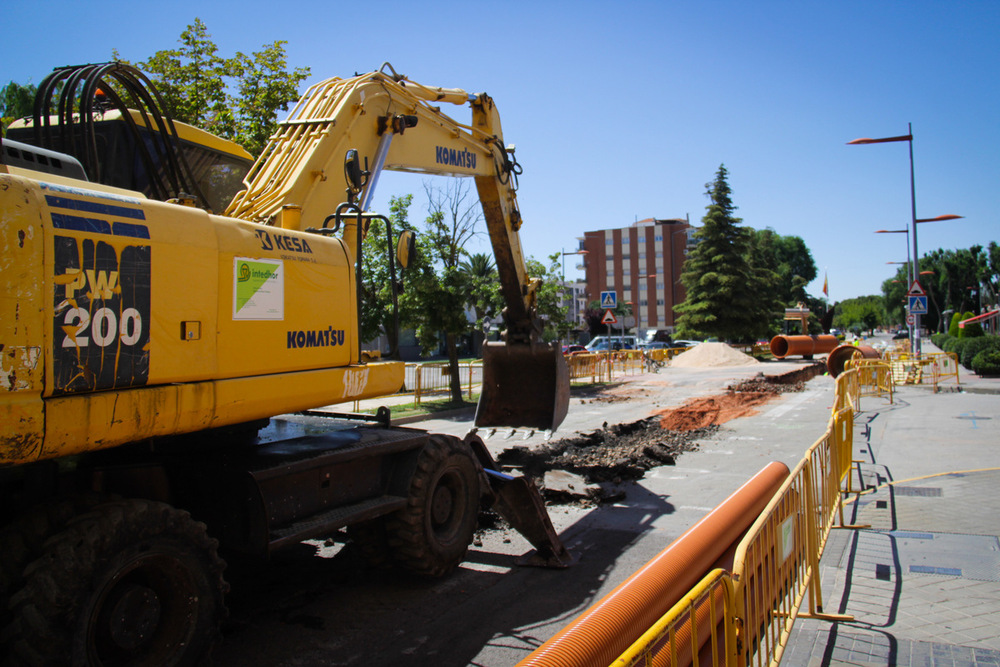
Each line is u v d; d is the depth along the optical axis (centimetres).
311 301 479
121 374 344
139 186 546
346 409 1744
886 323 13612
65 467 408
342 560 636
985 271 7906
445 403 1947
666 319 8938
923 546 621
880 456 1035
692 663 262
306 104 629
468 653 447
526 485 620
